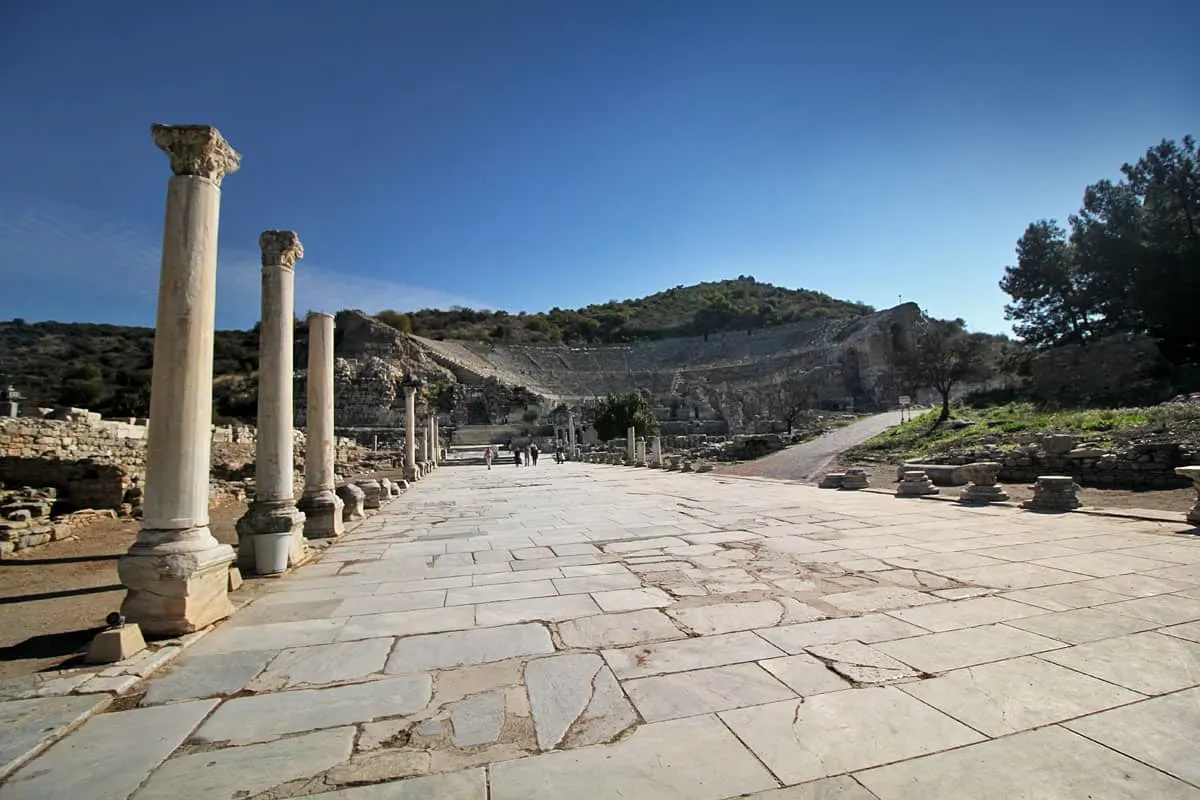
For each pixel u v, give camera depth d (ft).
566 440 206.90
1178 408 67.72
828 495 53.98
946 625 17.02
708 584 22.59
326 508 36.65
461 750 11.19
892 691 13.00
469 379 267.39
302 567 28.14
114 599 24.29
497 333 394.11
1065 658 14.47
